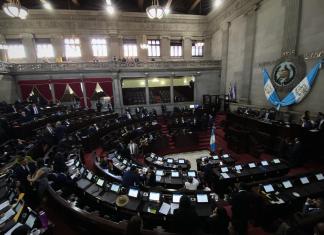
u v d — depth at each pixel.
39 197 4.81
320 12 9.67
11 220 3.82
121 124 14.03
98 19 18.62
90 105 17.50
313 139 8.38
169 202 4.89
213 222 3.67
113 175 6.57
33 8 18.16
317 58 9.91
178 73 19.23
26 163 6.17
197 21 21.06
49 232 3.64
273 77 12.60
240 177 6.87
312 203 4.67
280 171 7.36
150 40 20.48
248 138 10.71
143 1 18.83
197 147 13.53
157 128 14.59
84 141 10.16
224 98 18.47
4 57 17.55
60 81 16.73
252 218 4.66
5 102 13.75
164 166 8.23
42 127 11.11
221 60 19.41
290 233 3.24
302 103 10.93
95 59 18.59
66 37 18.38
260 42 13.97
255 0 13.98
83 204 5.59
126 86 20.66
